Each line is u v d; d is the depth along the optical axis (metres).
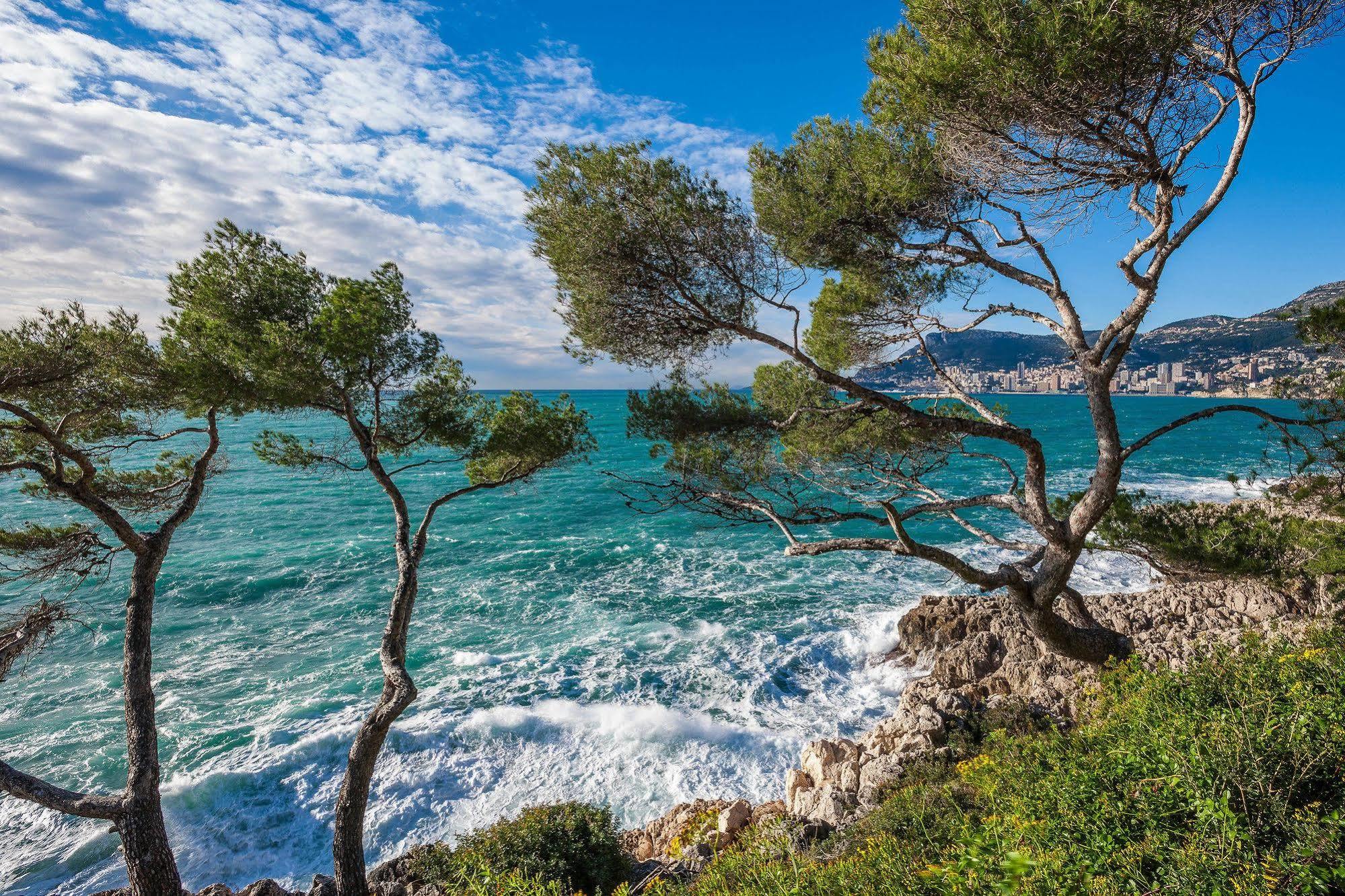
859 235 7.92
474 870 7.39
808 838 7.54
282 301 9.03
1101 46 5.36
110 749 13.53
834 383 7.53
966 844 3.39
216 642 18.98
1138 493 9.05
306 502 40.06
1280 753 3.38
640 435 8.65
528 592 23.02
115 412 8.41
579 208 6.70
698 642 18.23
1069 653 8.90
